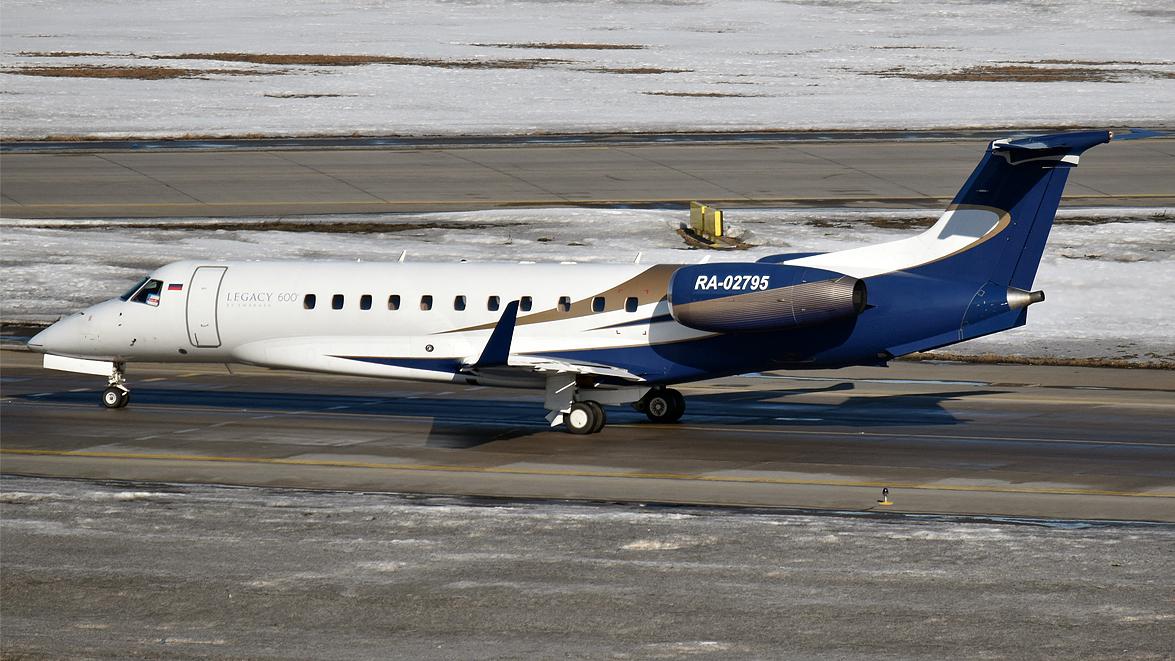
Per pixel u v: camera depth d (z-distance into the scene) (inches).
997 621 2353.6
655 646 2240.4
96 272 7303.2
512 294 4301.2
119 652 2219.5
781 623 2353.6
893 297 4040.4
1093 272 7096.5
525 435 4202.8
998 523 3100.4
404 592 2541.8
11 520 3088.1
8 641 2276.1
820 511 3228.3
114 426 4330.7
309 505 3253.0
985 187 4003.4
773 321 3981.3
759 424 4377.5
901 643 2245.3
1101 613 2393.0
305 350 4439.0
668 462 3796.8
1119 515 3186.5
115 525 3041.3
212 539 2923.2
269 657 2194.9
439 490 3472.0
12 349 5949.8
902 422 4389.8
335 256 7573.8
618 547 2856.8
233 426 4333.2
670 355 4190.5
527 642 2265.0
